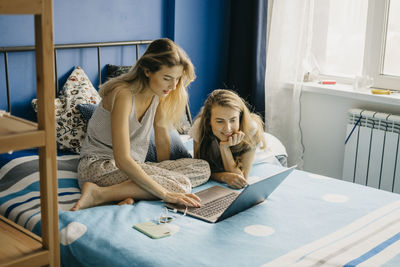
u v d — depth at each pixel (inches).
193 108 126.9
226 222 63.2
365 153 110.7
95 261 55.3
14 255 44.9
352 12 116.7
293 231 60.6
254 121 85.9
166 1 117.3
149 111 78.2
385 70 114.6
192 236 58.6
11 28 93.0
